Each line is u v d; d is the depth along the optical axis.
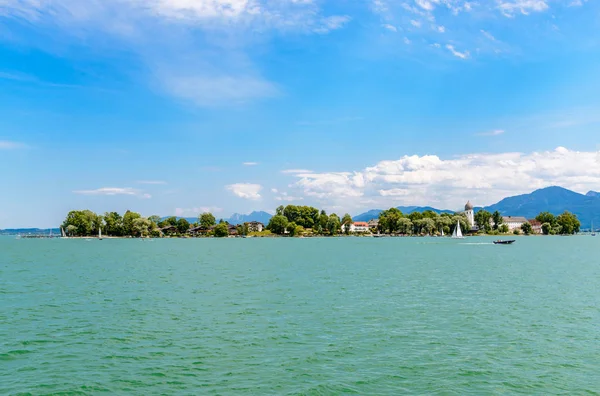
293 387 24.34
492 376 25.92
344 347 31.28
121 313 42.84
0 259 121.75
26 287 61.53
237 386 24.48
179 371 26.77
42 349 31.12
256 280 68.62
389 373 26.41
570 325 37.53
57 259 121.25
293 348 31.11
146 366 27.59
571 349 30.83
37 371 26.88
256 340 33.00
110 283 65.88
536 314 41.84
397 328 36.56
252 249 172.38
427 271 82.12
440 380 25.33
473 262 103.50
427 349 30.86
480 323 38.25
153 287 61.03
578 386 24.55
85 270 87.25
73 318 40.72
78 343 32.53
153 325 37.81
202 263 104.00
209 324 38.09
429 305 46.53
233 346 31.50
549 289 57.84
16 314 42.56
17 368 27.41
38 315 42.09
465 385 24.64
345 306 46.06
